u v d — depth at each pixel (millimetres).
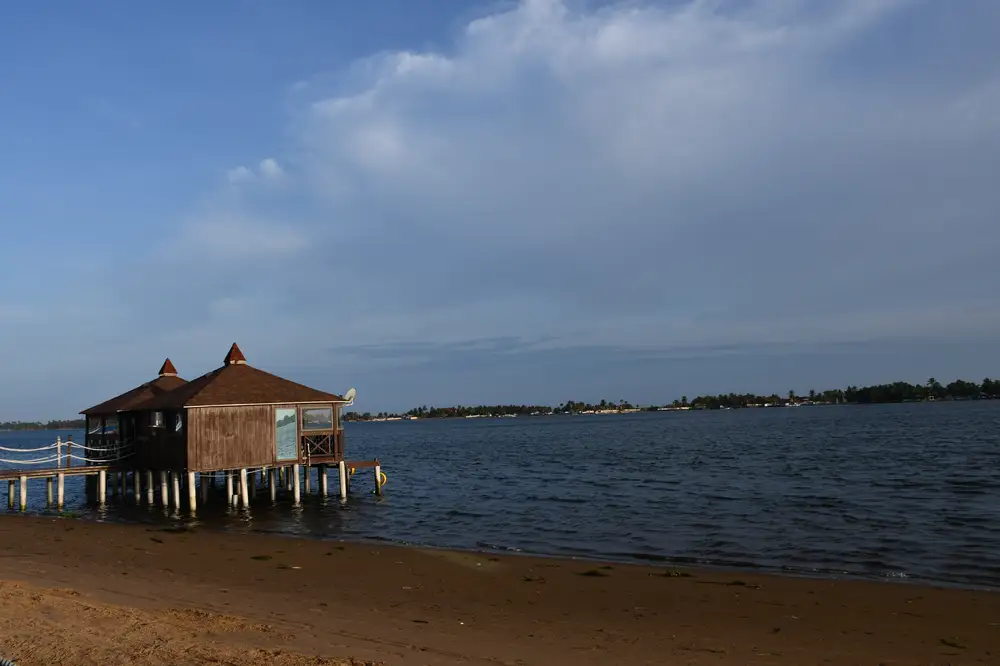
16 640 10398
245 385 34125
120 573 17922
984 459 49219
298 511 32875
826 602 15055
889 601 15047
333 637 11516
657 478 43750
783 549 21312
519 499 35594
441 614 14062
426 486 43406
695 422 178875
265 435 33906
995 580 17141
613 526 26422
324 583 17047
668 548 21953
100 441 40812
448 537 24938
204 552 21359
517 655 10984
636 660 11000
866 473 42438
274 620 12789
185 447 31953
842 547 21375
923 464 47094
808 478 40750
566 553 21469
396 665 9961
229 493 35000
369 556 20562
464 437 136000
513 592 16172
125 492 38438
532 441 106562
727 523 26203
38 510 34969
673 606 14875
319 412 35719
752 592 16031
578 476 47156
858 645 12070
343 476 36188
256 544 22891
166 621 11820
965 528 24000
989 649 11852
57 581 16219
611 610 14555
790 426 122625
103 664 9469
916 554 20219
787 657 11336
